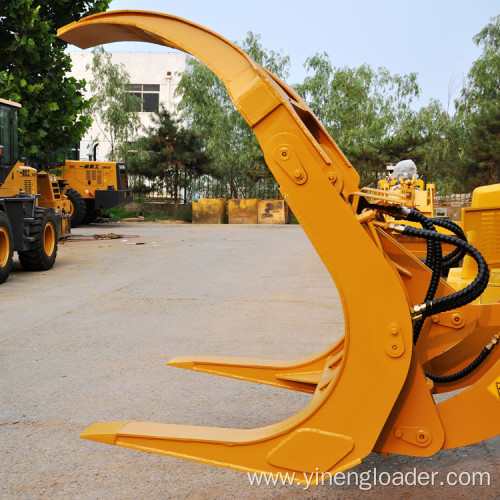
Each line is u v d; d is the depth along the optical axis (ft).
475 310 9.68
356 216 7.47
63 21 61.72
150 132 110.32
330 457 7.54
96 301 27.22
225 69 7.74
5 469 10.37
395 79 113.19
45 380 15.38
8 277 35.40
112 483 9.84
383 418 7.43
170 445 7.88
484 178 88.43
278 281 32.68
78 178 82.99
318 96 115.34
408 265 9.61
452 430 7.77
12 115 37.35
